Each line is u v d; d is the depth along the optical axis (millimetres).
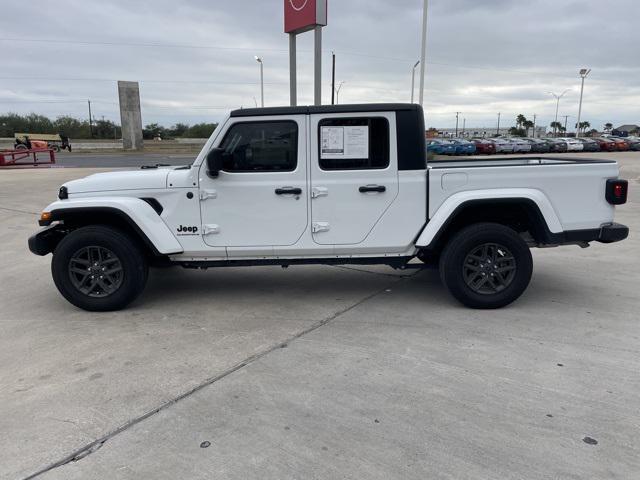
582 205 4836
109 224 5102
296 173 4824
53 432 3006
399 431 2967
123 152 47281
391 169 4809
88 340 4359
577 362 3801
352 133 4789
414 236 4902
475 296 4879
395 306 5105
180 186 4863
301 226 4898
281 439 2910
